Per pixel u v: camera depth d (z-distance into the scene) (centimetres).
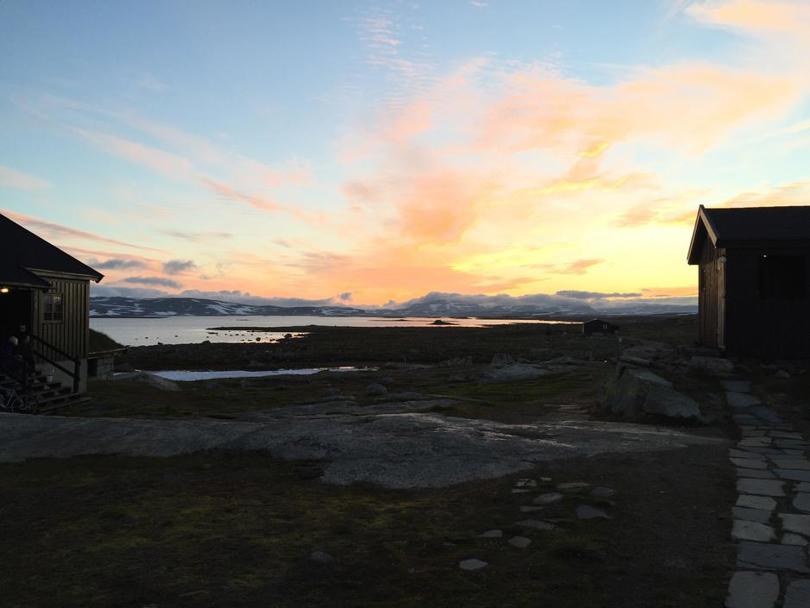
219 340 9856
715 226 1844
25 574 546
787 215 1925
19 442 1148
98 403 1959
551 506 717
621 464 905
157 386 2555
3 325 1991
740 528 631
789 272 2078
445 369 3366
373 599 486
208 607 473
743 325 1750
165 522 697
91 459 1038
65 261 2162
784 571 523
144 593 500
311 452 1033
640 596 482
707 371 1627
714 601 470
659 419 1295
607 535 618
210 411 1850
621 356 1956
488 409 1580
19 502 789
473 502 758
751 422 1240
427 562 564
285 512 736
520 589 498
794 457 952
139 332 14450
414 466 935
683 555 564
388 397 1873
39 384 1839
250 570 549
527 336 7994
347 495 817
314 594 496
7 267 1822
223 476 927
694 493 760
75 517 723
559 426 1233
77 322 2206
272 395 2347
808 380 1484
